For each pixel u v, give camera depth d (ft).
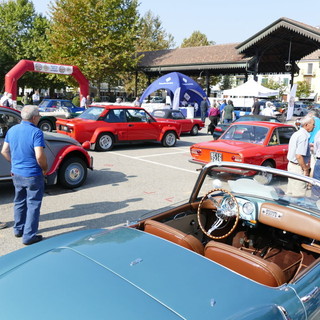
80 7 101.24
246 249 12.61
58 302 6.52
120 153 41.50
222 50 106.11
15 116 22.27
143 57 118.62
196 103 97.55
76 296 6.65
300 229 11.03
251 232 12.74
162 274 7.44
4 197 23.48
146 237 9.24
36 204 15.96
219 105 73.72
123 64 105.29
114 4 103.81
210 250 9.11
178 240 9.50
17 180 15.81
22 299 6.71
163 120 54.03
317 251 11.37
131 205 22.61
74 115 55.26
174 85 86.48
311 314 8.00
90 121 41.04
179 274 7.50
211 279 7.48
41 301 6.59
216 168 12.00
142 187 27.17
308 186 10.57
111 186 27.04
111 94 177.88
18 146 15.46
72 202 22.79
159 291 6.86
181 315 6.28
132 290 6.82
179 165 35.91
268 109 61.72
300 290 8.00
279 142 29.60
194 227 12.73
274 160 28.76
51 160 23.79
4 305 6.61
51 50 111.75
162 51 121.39
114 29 106.42
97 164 34.86
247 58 95.35
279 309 7.11
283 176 10.93
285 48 93.20
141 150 44.37
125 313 6.21
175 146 48.75
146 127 44.62
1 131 21.77
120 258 7.97
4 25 133.59
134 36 108.88
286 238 12.17
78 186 26.27
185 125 58.70
